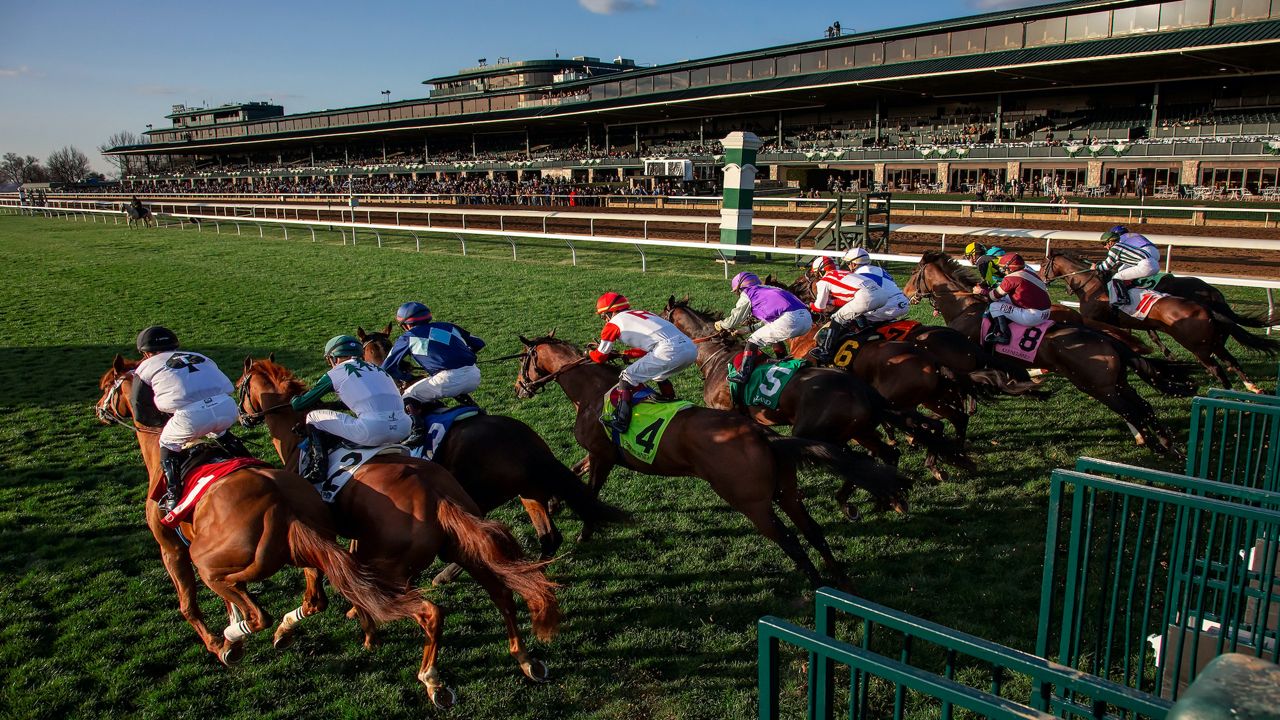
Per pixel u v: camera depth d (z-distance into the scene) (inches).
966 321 253.8
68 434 259.6
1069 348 224.8
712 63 1646.2
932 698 128.5
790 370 185.3
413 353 170.9
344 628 150.4
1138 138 1124.5
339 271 621.0
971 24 1267.2
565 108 1775.3
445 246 783.1
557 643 145.5
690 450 156.9
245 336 400.5
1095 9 1152.8
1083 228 703.7
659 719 124.3
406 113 2464.3
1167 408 274.8
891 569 170.6
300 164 2482.8
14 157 4015.8
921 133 1354.6
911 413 178.1
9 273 644.7
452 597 161.9
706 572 170.9
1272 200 932.0
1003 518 194.4
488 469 157.0
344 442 141.4
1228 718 35.7
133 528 190.4
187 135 3304.6
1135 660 135.5
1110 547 102.9
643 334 170.1
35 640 143.9
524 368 198.4
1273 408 123.2
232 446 143.2
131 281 591.5
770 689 73.5
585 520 158.2
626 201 1214.3
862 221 583.5
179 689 131.9
